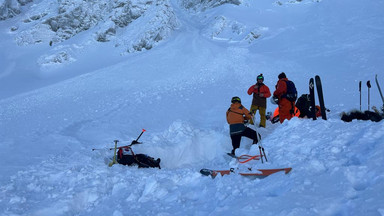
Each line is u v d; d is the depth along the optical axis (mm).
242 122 7188
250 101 14250
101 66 31031
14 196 5188
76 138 9727
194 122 11320
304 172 3820
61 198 5125
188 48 30625
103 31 37156
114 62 31688
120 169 6488
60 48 35969
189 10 47031
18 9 46062
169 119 12117
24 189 5672
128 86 21391
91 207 4930
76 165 6891
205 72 23281
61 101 18594
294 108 8305
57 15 40406
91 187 5500
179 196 4367
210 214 3398
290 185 3562
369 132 4477
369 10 31094
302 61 22438
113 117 13078
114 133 10203
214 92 17344
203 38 34469
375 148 3824
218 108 13484
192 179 4910
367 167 3406
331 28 29172
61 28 40156
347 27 28266
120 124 11656
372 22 27938
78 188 5473
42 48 38031
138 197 4777
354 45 23422
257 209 3186
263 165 4789
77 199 5168
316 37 27969
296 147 5203
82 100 18375
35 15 44188
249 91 8812
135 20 38438
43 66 33031
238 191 3910
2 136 10805
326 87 15141
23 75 31094
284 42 28781
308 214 2879
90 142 9281
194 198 4297
